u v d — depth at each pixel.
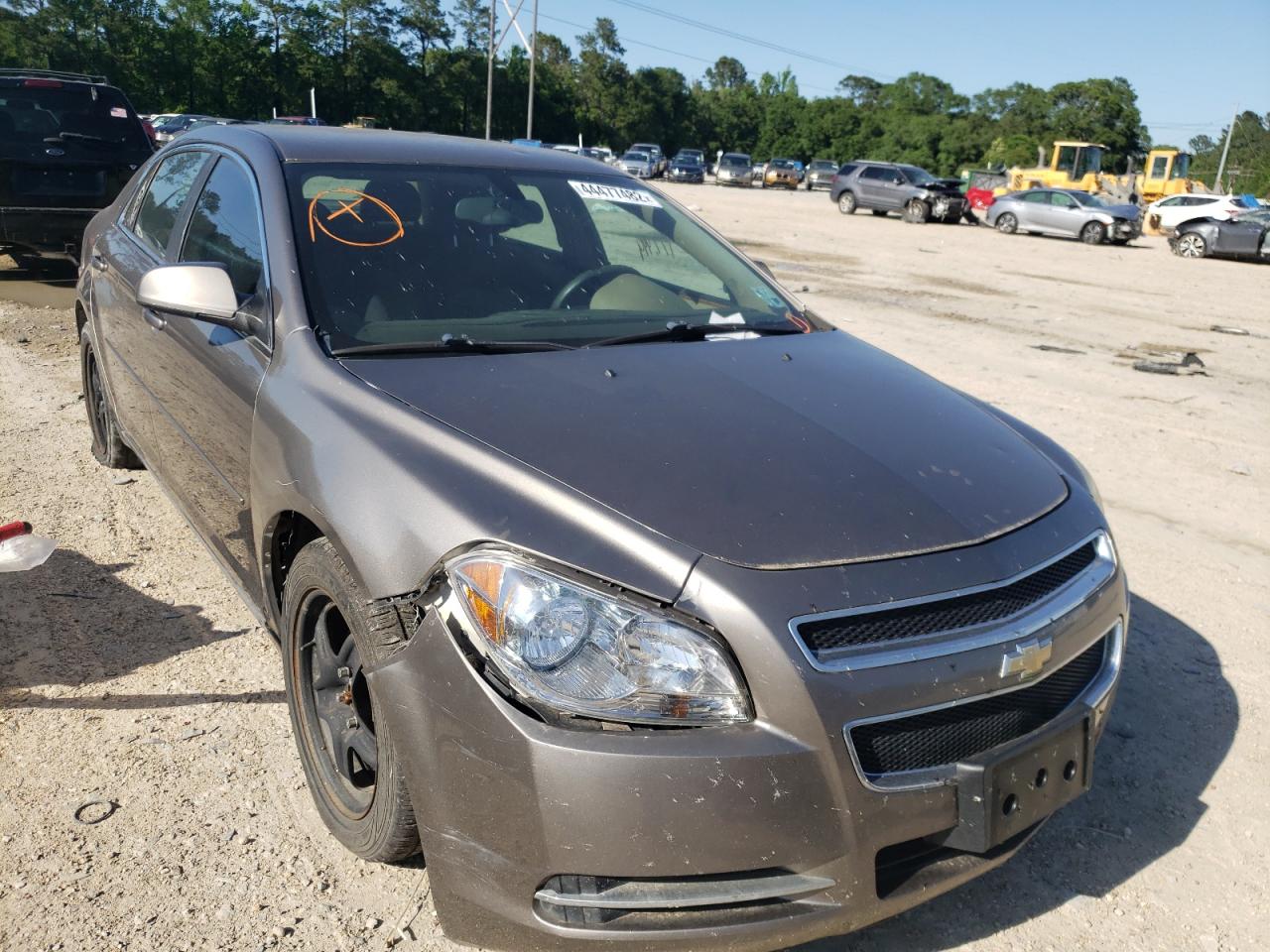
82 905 2.36
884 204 32.75
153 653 3.47
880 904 2.03
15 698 3.17
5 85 9.03
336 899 2.43
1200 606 4.39
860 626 2.02
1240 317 13.80
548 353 2.82
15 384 6.50
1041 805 2.18
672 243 3.75
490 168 3.59
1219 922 2.56
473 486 2.18
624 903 1.92
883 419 2.68
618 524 2.06
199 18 80.56
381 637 2.15
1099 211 27.62
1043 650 2.16
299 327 2.76
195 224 3.63
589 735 1.90
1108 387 8.62
